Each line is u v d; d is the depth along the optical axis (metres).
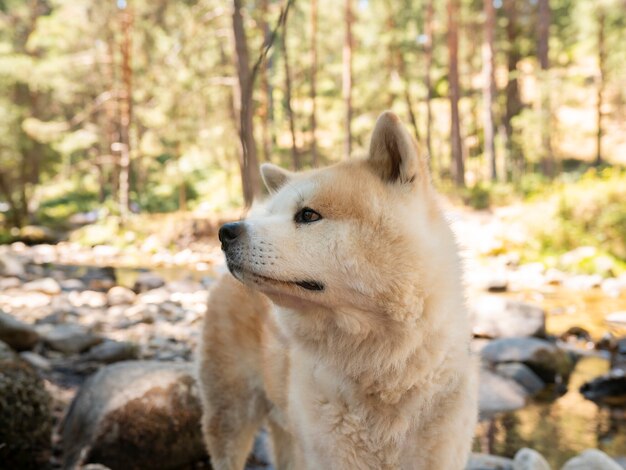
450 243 0.77
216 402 1.09
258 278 0.72
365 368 0.74
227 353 1.07
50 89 8.80
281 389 0.91
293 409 0.82
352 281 0.71
